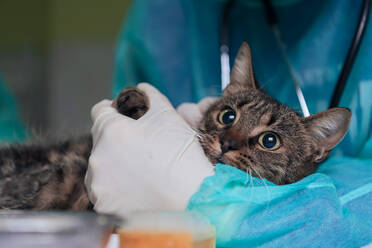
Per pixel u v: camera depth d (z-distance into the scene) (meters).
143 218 0.30
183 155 0.36
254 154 0.41
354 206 0.38
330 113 0.43
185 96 0.62
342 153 0.50
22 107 1.21
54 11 1.23
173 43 0.63
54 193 0.43
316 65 0.53
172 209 0.35
